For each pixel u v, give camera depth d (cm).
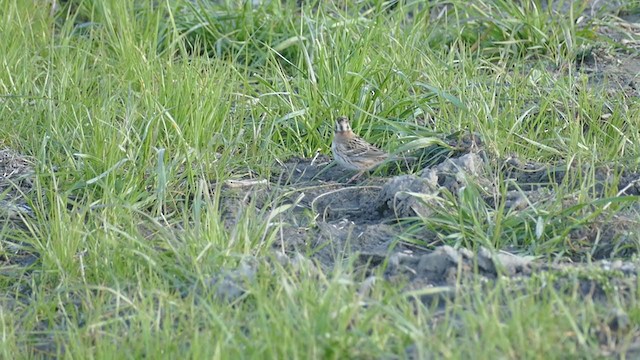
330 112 1359
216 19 1655
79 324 978
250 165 1295
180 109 1344
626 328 873
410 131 1308
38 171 1215
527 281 948
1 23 1572
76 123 1324
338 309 884
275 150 1332
